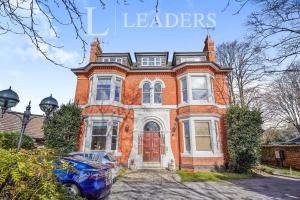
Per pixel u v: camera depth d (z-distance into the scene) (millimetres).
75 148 13711
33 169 2445
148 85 16531
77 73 16688
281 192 8453
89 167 6148
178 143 14906
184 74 15695
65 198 3068
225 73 16406
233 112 14148
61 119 13781
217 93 15906
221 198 7414
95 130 14547
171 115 15547
